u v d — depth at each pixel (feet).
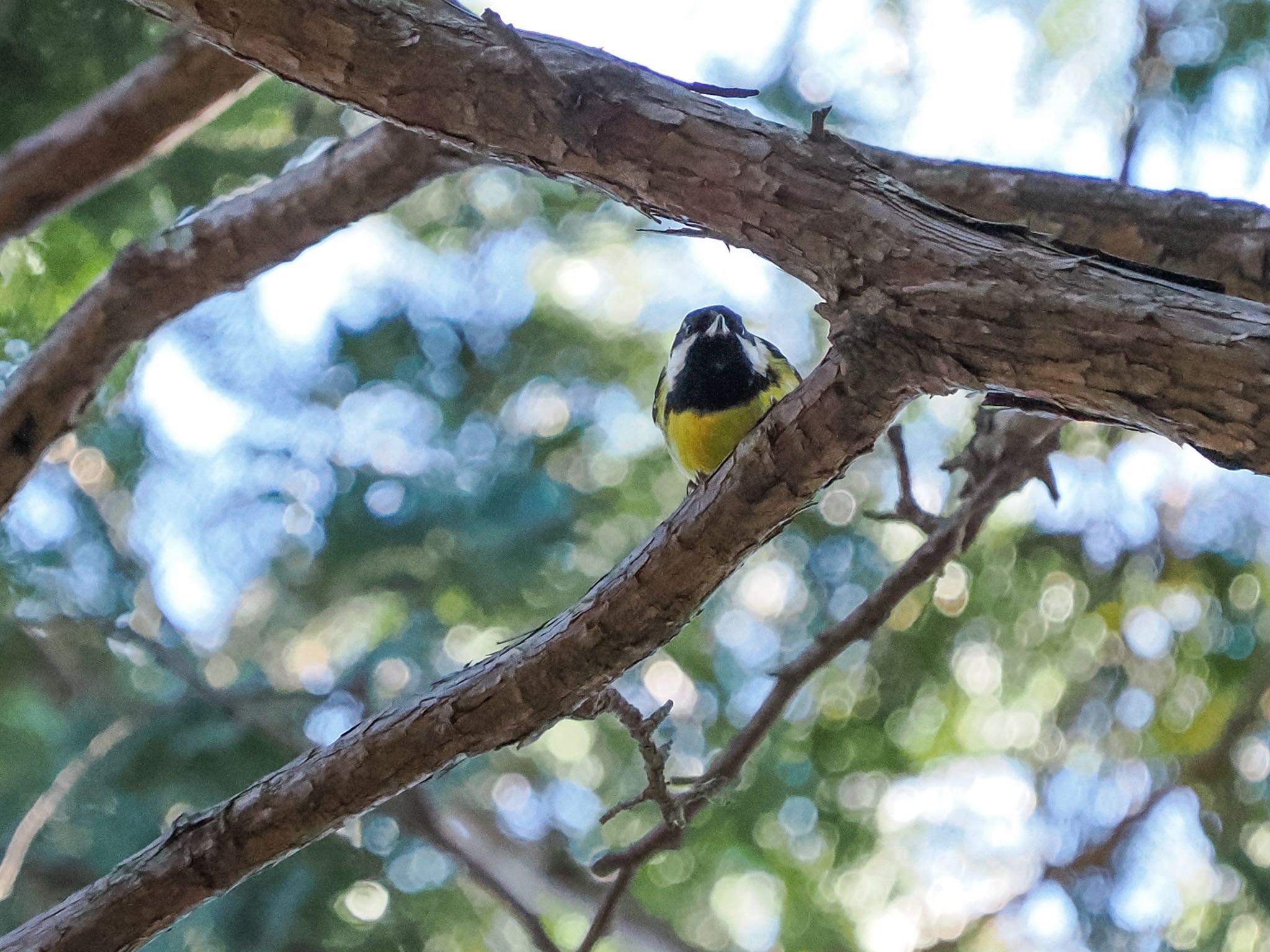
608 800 41.96
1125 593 38.04
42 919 17.74
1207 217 19.08
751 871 39.45
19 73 24.88
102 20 24.26
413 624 35.14
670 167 13.10
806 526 37.55
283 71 13.52
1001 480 22.11
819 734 37.27
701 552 14.99
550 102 13.03
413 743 16.87
